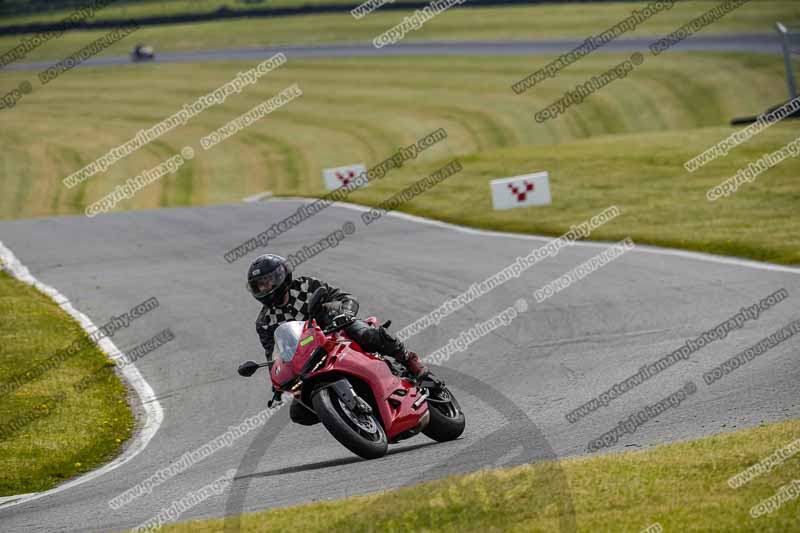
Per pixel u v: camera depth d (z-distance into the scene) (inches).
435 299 2348.7
